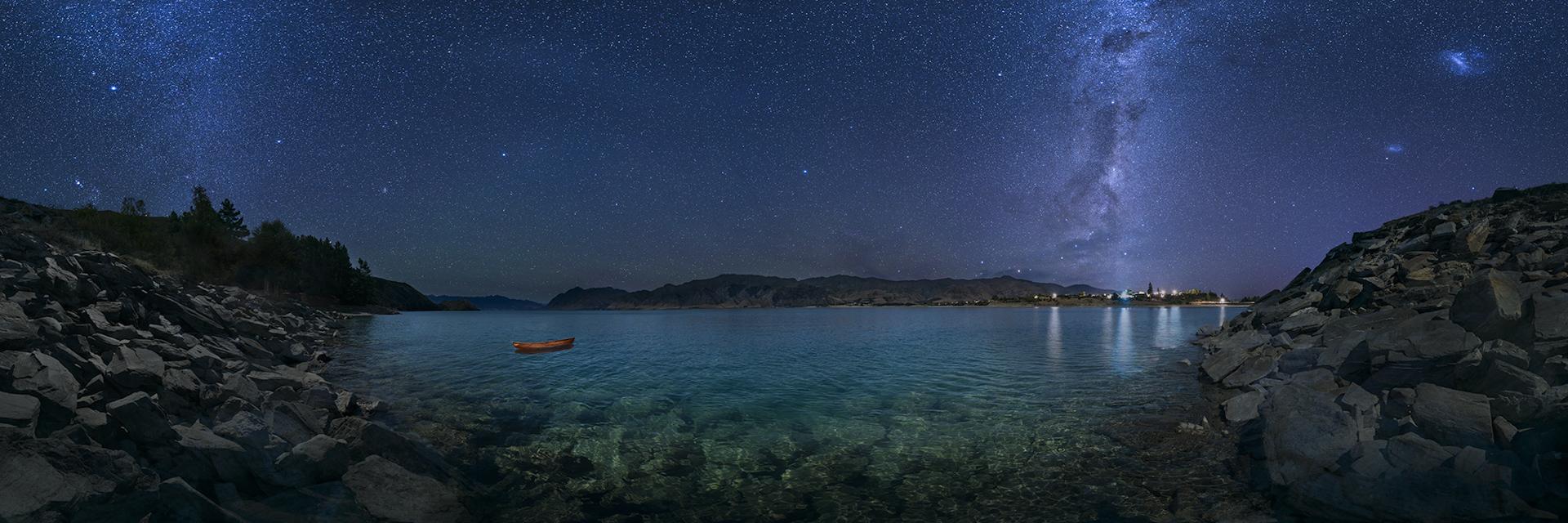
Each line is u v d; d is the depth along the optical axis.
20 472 6.22
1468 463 7.50
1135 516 8.30
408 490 8.98
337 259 101.31
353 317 79.88
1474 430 8.45
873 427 14.15
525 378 23.03
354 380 21.66
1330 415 9.57
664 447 12.47
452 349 35.22
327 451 9.06
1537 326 10.09
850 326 71.25
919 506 8.95
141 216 56.84
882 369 25.81
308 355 26.94
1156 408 15.48
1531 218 19.70
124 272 20.02
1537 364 9.53
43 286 14.68
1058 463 10.89
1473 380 9.95
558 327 71.69
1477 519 6.89
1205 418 13.82
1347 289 20.44
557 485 10.05
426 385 20.78
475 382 21.75
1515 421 8.55
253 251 83.06
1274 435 9.91
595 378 23.14
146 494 6.90
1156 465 10.52
